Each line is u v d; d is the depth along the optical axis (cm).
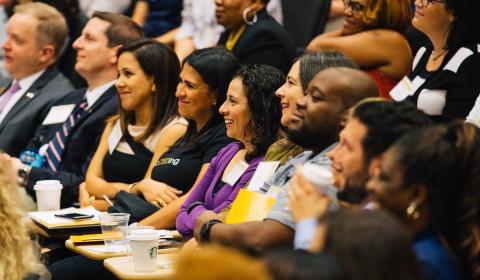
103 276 521
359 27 543
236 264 179
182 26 771
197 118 533
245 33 632
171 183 537
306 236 303
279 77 467
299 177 318
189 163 533
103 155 612
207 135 530
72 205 635
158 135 582
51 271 516
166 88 582
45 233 522
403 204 280
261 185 426
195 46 757
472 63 454
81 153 658
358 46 532
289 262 201
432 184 277
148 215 528
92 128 656
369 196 311
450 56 462
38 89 727
